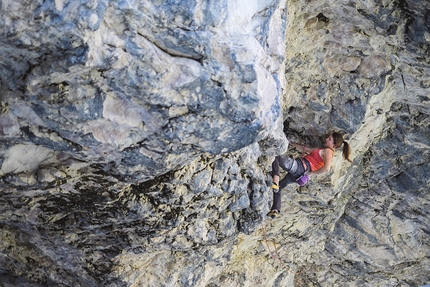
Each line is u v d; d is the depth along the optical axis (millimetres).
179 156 7133
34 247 9977
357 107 10781
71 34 5426
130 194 8273
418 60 10234
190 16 5844
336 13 9367
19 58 5637
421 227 15180
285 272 15086
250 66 6141
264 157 9203
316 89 10633
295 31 9430
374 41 9922
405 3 9172
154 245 9500
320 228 14539
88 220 8773
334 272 16656
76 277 10258
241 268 13352
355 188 14312
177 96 6125
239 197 9297
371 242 15312
